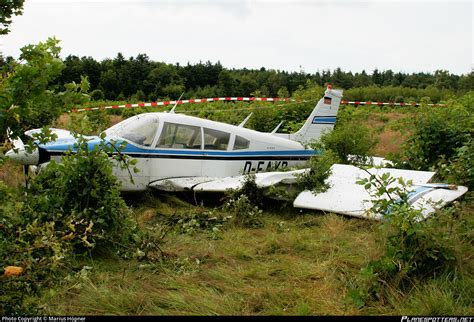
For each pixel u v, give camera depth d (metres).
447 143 8.61
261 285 3.88
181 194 7.29
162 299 3.53
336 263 4.21
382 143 12.92
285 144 8.25
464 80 47.19
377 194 4.18
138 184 6.90
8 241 2.91
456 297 3.61
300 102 15.28
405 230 3.88
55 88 2.61
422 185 6.16
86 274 3.69
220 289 3.79
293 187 6.73
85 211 4.43
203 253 4.52
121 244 4.48
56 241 2.86
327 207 5.95
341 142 9.30
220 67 49.28
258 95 21.05
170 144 7.07
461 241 4.47
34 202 3.92
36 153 5.80
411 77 75.44
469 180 6.83
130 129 7.01
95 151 4.83
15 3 2.49
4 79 2.43
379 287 3.63
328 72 72.31
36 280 2.93
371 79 78.75
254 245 4.94
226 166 7.56
